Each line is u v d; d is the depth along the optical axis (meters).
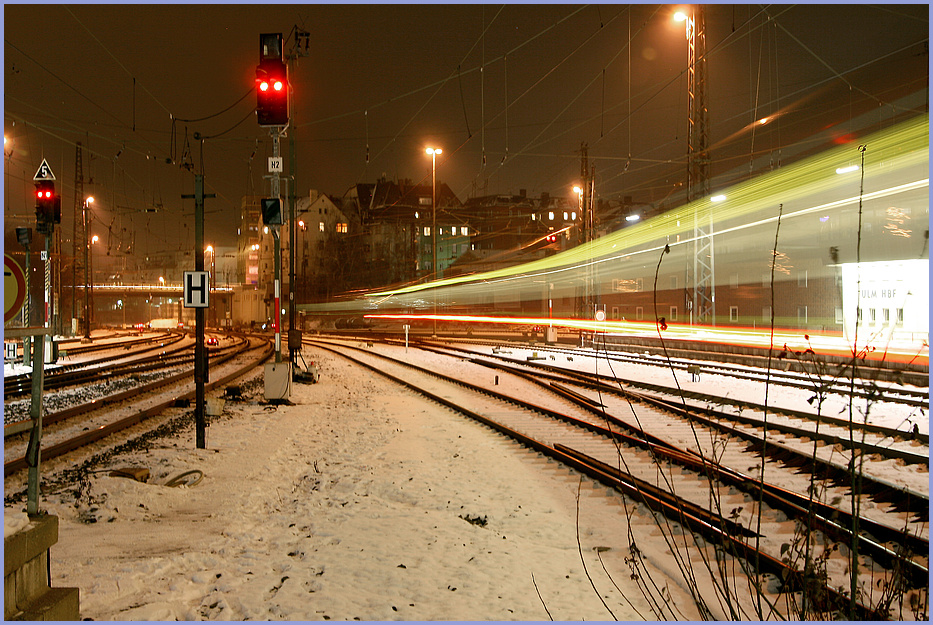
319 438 13.04
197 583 5.52
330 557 6.23
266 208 15.23
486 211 107.56
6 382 20.47
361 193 113.06
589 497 8.73
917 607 4.76
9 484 8.81
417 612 5.02
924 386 17.97
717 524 6.96
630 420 14.52
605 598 5.43
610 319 58.41
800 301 36.31
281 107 14.22
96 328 103.31
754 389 19.20
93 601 4.96
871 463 9.92
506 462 10.79
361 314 88.75
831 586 5.56
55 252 39.03
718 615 5.09
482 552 6.47
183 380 24.52
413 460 10.95
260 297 109.12
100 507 7.64
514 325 69.94
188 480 9.23
